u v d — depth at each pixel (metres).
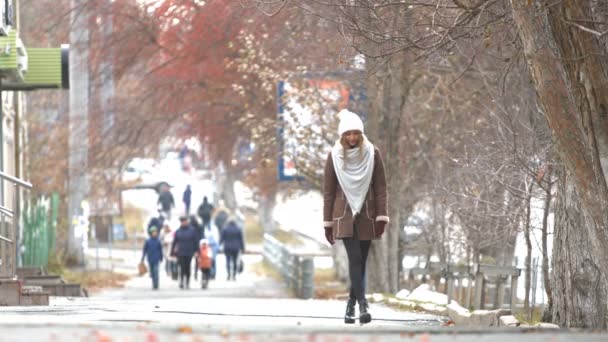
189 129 99.94
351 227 33.66
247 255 148.25
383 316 44.03
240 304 55.97
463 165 54.31
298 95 78.06
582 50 30.53
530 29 30.75
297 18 65.44
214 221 142.88
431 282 71.06
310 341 20.38
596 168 30.94
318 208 98.75
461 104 69.50
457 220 60.34
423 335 22.95
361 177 33.56
